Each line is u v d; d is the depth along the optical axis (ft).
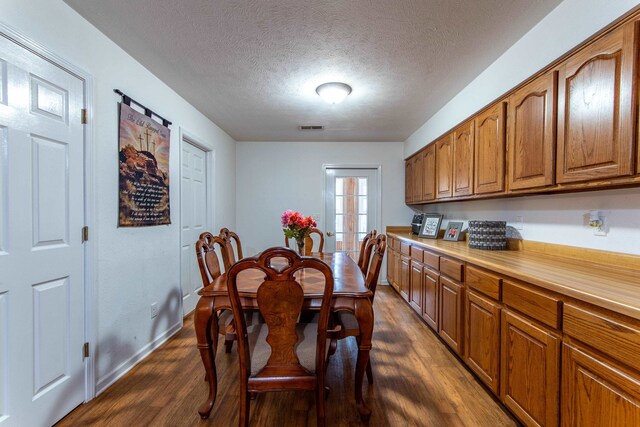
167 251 8.25
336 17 5.35
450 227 10.34
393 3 4.99
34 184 4.50
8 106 4.13
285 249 3.86
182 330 8.83
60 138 4.93
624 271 4.67
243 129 12.80
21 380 4.33
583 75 4.46
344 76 7.65
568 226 5.90
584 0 4.46
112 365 6.09
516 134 6.10
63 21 4.95
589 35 4.38
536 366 4.30
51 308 4.80
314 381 4.31
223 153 13.02
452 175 9.16
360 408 5.00
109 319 6.01
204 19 5.43
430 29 5.69
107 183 5.98
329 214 15.12
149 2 4.97
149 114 7.34
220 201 12.71
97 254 5.69
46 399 4.69
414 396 5.67
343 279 5.87
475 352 6.03
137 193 6.86
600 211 5.18
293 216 6.90
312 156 14.99
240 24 5.57
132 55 6.69
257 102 9.55
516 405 4.74
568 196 5.88
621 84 3.86
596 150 4.23
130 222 6.63
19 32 4.25
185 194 9.90
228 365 6.80
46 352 4.71
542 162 5.33
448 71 7.36
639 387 2.93
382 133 13.34
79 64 5.29
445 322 7.43
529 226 7.02
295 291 4.03
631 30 3.73
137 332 6.92
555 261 5.66
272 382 4.31
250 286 5.32
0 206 4.08
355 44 6.22
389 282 13.96
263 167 15.02
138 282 6.97
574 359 3.67
